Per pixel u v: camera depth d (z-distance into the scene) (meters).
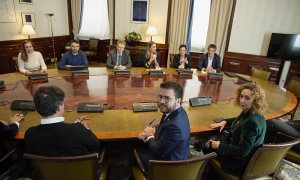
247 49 5.46
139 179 1.56
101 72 3.21
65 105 1.96
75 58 3.56
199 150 2.03
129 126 1.66
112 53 3.71
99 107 1.88
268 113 2.10
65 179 1.25
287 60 4.92
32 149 1.23
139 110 1.92
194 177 1.32
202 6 5.59
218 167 1.76
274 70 5.29
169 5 5.68
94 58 6.97
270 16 5.12
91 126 1.62
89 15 6.64
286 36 4.80
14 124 1.50
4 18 4.80
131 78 2.99
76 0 6.49
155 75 3.20
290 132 2.09
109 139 1.48
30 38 5.53
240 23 5.32
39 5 5.68
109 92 2.37
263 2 5.06
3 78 2.71
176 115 1.39
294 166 2.06
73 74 2.91
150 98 2.24
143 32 6.18
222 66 5.71
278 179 1.90
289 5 4.99
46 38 6.01
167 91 1.37
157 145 1.40
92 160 1.19
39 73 2.78
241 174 1.56
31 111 1.80
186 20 5.66
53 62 6.29
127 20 6.19
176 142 1.33
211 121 1.84
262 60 5.34
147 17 6.00
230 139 1.75
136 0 5.93
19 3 5.12
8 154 1.57
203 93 2.53
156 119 1.79
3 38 4.86
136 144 1.78
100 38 6.75
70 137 1.22
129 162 2.23
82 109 1.84
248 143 1.48
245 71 5.55
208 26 5.51
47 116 1.23
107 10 6.41
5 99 2.03
